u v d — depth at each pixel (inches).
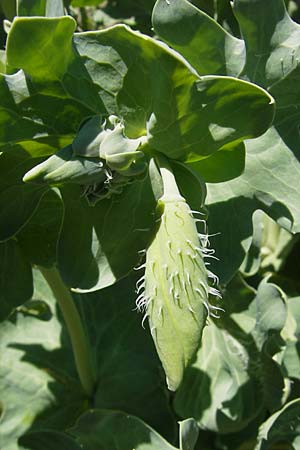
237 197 7.1
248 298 8.2
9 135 6.6
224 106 6.2
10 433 8.4
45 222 7.2
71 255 6.7
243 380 8.2
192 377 8.3
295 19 9.0
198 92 6.1
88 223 6.7
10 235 6.9
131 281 8.8
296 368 8.1
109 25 9.4
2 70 6.9
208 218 7.1
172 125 6.3
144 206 6.5
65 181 6.2
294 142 7.1
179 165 6.5
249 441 8.5
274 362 7.9
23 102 6.5
